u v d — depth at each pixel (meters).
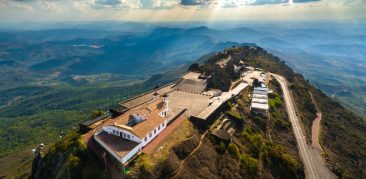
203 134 102.81
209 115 110.94
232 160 94.50
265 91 162.88
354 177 114.38
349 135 157.50
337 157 127.00
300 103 177.62
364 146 148.50
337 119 180.38
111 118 104.19
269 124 132.12
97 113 115.38
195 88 150.00
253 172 93.31
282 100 172.12
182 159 83.75
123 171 71.31
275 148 110.38
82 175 73.88
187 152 86.50
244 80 184.12
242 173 91.69
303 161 114.75
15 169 172.62
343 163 122.75
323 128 156.00
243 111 133.00
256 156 102.75
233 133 111.25
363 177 117.25
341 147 138.88
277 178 98.31
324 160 116.88
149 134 84.56
